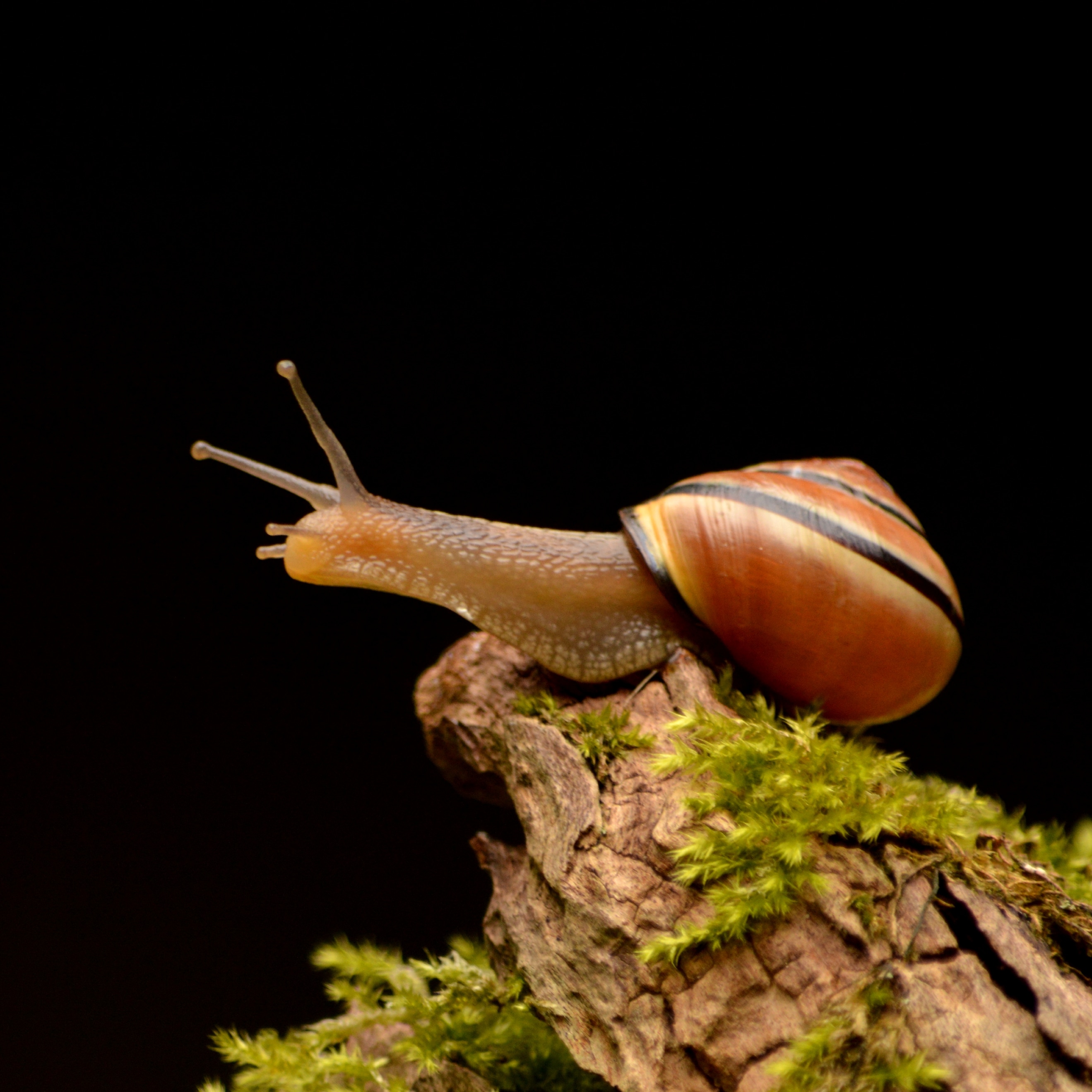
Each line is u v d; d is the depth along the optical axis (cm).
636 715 34
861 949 33
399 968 35
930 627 35
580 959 33
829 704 35
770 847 33
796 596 34
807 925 33
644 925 33
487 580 35
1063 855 35
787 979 33
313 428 35
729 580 35
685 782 34
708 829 33
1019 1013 33
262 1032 35
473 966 35
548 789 34
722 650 35
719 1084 33
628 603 35
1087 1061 33
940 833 33
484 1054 34
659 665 35
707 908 33
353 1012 35
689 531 35
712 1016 33
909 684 35
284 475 36
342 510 36
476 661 35
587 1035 33
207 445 36
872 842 33
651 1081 33
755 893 33
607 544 35
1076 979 33
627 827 34
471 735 35
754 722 34
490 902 34
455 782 36
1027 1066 33
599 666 35
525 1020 34
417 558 35
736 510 35
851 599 34
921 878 33
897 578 35
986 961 33
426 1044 34
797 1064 33
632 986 33
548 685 35
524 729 34
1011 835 35
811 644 35
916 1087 33
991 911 33
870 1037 33
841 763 34
